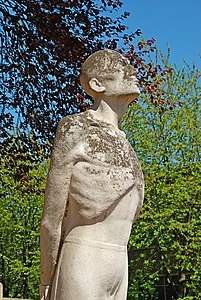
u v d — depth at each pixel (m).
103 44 12.32
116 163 3.47
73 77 12.25
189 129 21.27
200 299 19.31
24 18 11.98
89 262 3.32
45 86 12.34
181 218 20.23
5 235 26.56
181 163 20.62
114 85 3.68
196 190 19.84
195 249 19.34
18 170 13.35
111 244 3.41
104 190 3.40
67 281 3.31
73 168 3.45
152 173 20.33
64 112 12.48
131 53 12.46
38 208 25.89
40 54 12.10
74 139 3.44
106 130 3.55
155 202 19.94
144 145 20.98
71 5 12.10
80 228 3.40
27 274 24.75
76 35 12.34
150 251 20.44
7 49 12.16
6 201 26.47
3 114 12.67
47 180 3.47
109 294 3.39
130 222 3.54
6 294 26.64
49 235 3.45
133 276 20.72
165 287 25.12
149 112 21.39
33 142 12.98
